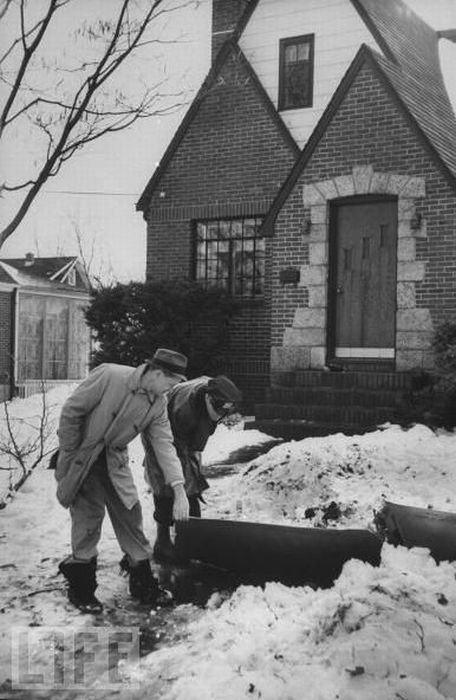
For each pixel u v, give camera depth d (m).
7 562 5.66
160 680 3.82
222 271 15.82
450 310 11.67
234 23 16.38
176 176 16.12
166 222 16.19
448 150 12.76
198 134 15.97
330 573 5.15
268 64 15.91
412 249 11.95
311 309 12.68
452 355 10.57
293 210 12.93
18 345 25.41
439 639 3.66
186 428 6.01
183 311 14.17
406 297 11.94
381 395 11.38
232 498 7.57
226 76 15.70
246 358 15.10
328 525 6.38
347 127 12.57
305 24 15.61
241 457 10.01
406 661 3.52
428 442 8.57
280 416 11.84
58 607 4.83
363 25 15.13
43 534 6.30
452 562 4.98
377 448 8.14
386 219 12.45
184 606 4.95
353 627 3.78
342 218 12.77
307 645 3.86
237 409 14.64
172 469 5.05
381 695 3.32
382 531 5.62
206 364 14.41
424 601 3.99
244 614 4.46
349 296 12.66
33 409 15.86
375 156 12.33
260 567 5.33
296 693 3.39
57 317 27.45
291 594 4.71
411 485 7.44
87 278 31.80
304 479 7.44
